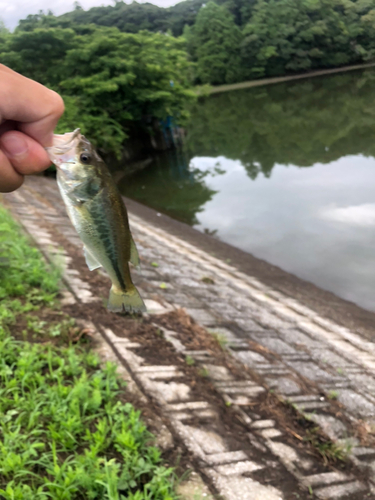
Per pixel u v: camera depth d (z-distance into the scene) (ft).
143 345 3.00
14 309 2.96
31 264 3.62
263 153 15.05
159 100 14.82
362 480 2.35
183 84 17.38
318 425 2.76
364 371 3.83
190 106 29.50
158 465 1.99
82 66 13.17
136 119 14.78
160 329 3.35
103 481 1.74
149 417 2.29
